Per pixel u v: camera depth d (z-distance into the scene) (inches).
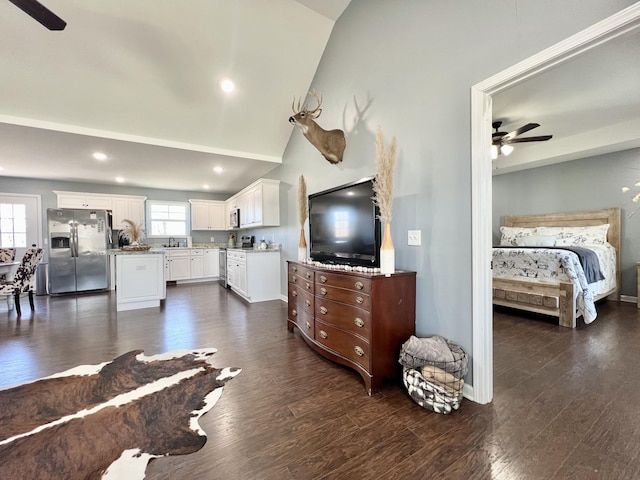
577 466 49.4
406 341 79.5
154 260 172.1
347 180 119.3
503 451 53.4
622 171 165.8
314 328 100.0
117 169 198.2
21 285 153.0
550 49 54.4
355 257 95.7
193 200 279.6
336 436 58.5
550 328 122.5
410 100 87.2
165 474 49.3
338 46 123.2
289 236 180.5
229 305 174.6
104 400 71.7
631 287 164.4
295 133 169.0
